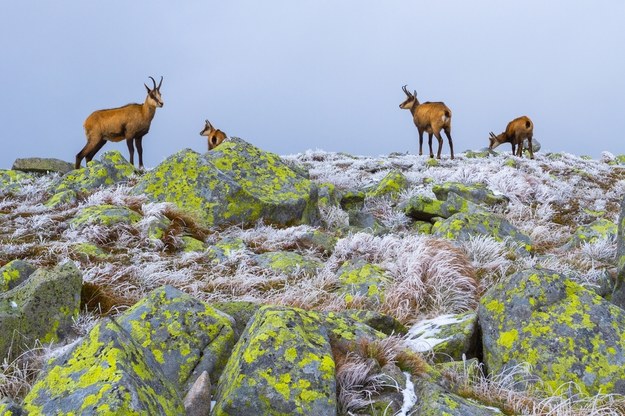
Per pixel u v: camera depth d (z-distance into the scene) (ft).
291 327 25.17
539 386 27.71
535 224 72.23
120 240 53.21
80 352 21.36
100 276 44.83
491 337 30.53
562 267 48.70
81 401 19.13
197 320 28.78
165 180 64.95
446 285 42.01
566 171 109.29
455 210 66.28
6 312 30.25
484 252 50.55
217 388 25.23
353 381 25.27
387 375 25.76
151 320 28.53
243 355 24.09
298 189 67.10
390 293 40.86
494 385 28.12
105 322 22.18
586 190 96.73
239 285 45.09
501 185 85.46
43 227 56.65
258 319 26.48
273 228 61.87
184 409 22.16
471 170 95.35
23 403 20.47
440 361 30.89
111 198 63.36
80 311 36.73
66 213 59.98
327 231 65.51
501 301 31.30
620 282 39.04
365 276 43.80
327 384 23.39
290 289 43.75
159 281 45.52
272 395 22.82
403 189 84.69
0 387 27.07
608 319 29.40
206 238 57.72
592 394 27.02
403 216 69.97
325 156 131.13
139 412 18.81
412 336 33.88
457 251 46.37
